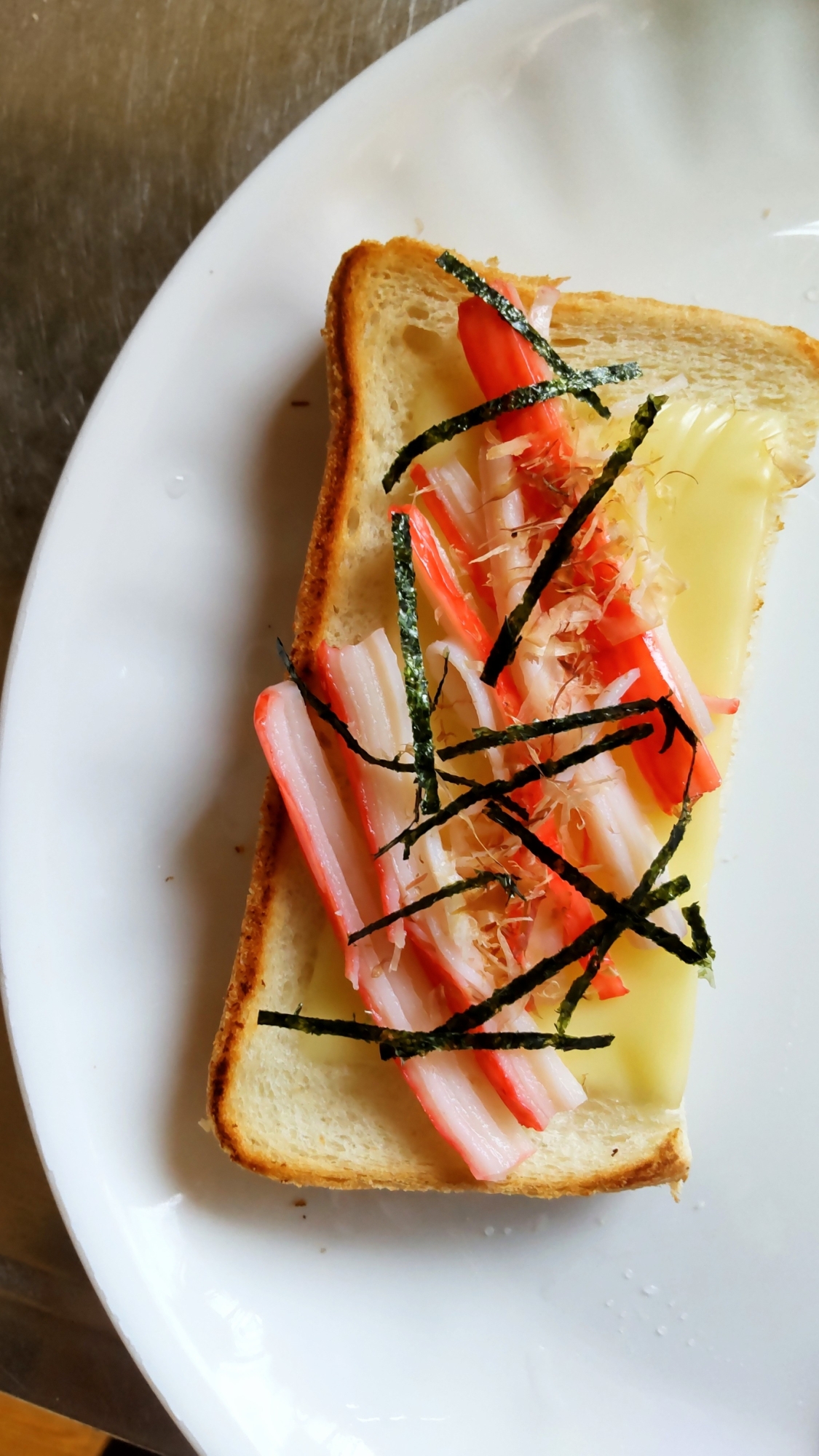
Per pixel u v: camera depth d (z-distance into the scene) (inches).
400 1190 10.4
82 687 10.2
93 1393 11.2
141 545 10.3
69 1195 10.1
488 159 10.3
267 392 10.3
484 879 9.4
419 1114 10.2
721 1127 10.7
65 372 11.1
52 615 10.1
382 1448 10.2
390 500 10.2
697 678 10.0
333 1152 10.2
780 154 10.5
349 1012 10.1
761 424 10.2
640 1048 10.0
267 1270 10.4
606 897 9.3
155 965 10.4
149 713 10.4
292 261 10.2
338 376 10.1
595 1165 10.1
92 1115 10.2
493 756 9.7
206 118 11.1
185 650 10.4
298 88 11.0
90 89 11.1
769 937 10.8
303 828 9.7
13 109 11.2
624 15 10.1
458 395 10.2
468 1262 10.5
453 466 9.9
